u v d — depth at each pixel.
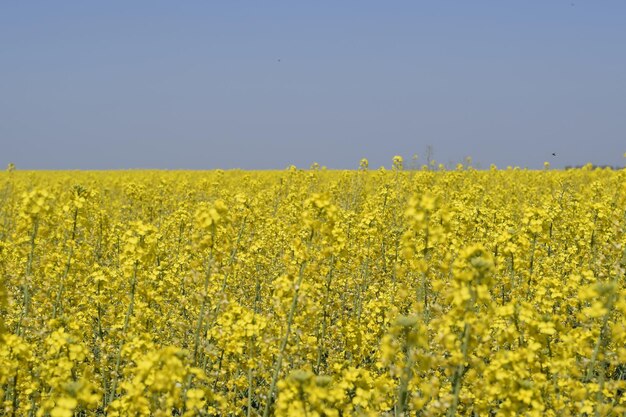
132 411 5.98
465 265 6.17
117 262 13.57
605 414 6.41
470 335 6.21
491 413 8.04
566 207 16.78
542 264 11.67
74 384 5.66
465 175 28.44
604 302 6.82
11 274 10.34
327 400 6.06
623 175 18.05
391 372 6.13
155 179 36.28
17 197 24.45
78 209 10.41
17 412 7.26
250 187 26.19
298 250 7.79
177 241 15.00
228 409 7.89
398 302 10.80
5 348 6.82
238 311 7.77
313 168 26.06
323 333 9.53
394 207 18.25
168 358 5.95
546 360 6.89
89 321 10.25
